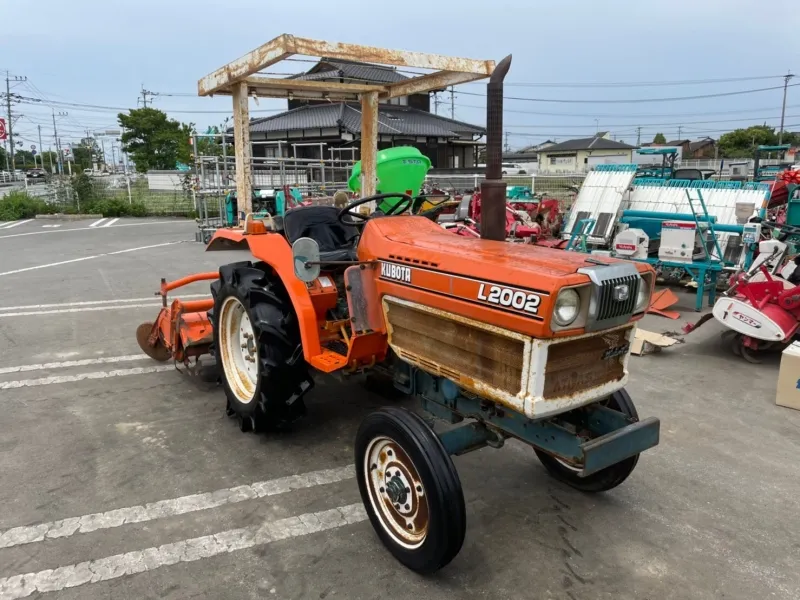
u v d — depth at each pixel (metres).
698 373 4.90
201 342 4.37
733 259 7.59
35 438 3.67
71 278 8.75
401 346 2.86
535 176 19.09
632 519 2.90
